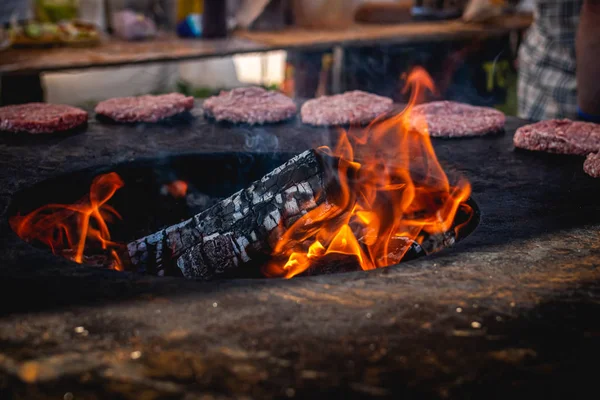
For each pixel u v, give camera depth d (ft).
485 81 13.97
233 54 11.03
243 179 6.39
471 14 13.91
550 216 4.65
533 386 2.68
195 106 7.82
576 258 3.93
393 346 2.98
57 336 3.02
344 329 3.12
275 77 18.65
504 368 2.81
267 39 12.07
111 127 6.88
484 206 4.86
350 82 13.10
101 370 2.76
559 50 9.04
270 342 3.00
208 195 6.40
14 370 2.74
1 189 5.08
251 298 3.42
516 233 4.33
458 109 7.09
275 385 2.69
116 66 10.01
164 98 7.47
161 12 15.20
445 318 3.22
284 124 7.07
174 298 3.41
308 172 4.52
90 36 11.37
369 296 3.45
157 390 2.63
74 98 16.28
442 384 2.70
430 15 14.51
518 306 3.34
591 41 6.59
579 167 5.72
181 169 6.18
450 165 5.81
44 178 5.36
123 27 12.29
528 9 17.07
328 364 2.84
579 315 3.26
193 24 12.51
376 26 13.92
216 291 3.49
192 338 3.02
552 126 6.32
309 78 13.12
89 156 5.96
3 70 9.09
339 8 13.58
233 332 3.08
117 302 3.36
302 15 13.71
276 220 4.49
